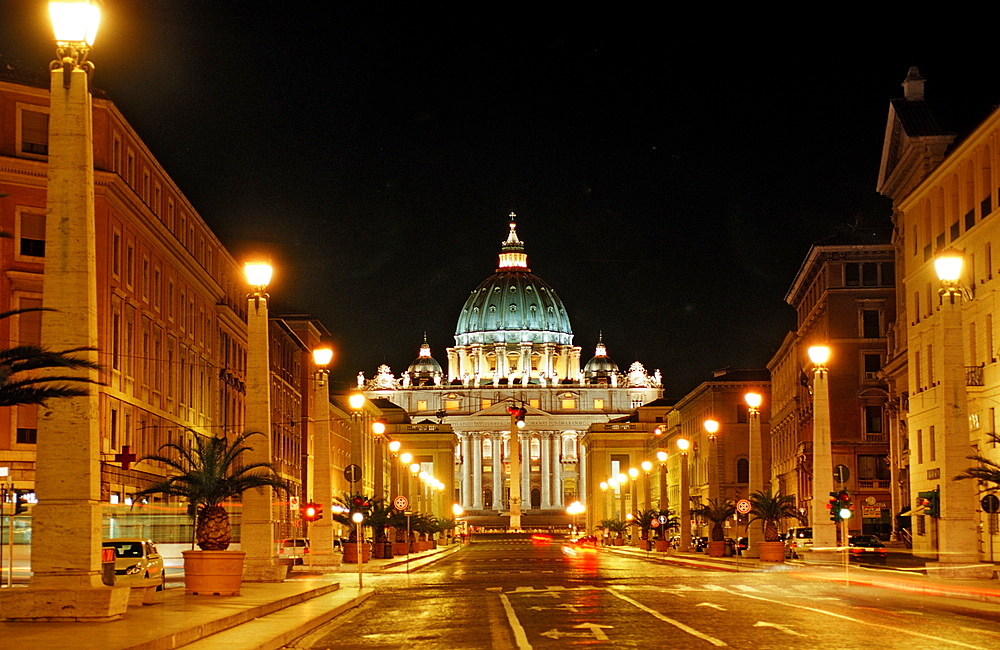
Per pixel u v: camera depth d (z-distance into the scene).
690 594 38.84
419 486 120.12
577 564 76.12
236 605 29.48
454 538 171.38
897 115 70.50
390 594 41.75
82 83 23.14
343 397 138.12
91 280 23.09
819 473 55.72
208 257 79.56
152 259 64.94
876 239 94.69
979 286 58.62
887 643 22.09
